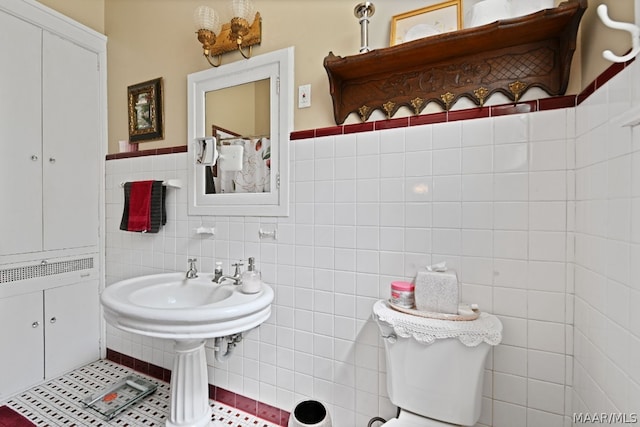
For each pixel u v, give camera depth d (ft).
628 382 2.23
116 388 5.49
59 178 5.86
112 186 6.46
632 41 2.17
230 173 5.14
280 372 4.74
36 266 5.57
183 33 5.59
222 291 4.38
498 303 3.49
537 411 3.36
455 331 3.11
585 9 2.79
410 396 3.35
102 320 6.60
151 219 5.59
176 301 4.68
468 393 3.13
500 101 3.48
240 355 5.05
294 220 4.59
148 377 5.94
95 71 6.40
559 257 3.26
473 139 3.58
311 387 4.52
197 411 4.25
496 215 3.49
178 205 5.61
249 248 4.95
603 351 2.62
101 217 6.52
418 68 3.83
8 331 5.23
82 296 6.24
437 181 3.75
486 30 3.15
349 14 4.25
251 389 4.97
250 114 4.94
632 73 2.17
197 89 5.38
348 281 4.25
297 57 4.58
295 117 4.59
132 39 6.18
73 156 6.07
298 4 4.57
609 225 2.52
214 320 3.34
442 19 3.73
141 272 6.06
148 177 5.99
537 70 3.32
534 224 3.34
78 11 6.16
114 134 6.50
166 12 5.76
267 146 4.84
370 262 4.12
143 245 6.02
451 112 3.68
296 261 4.59
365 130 4.12
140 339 6.10
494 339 3.02
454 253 3.68
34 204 5.53
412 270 3.88
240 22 4.49
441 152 3.72
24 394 5.33
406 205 3.91
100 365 6.35
